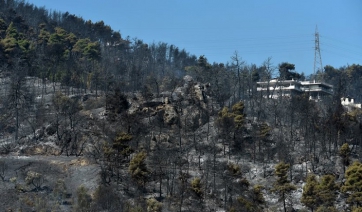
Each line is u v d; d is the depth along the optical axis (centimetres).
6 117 18938
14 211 13075
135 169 14312
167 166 15362
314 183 13562
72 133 17262
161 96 18962
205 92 19338
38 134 17612
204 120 18088
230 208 13262
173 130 17550
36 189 14225
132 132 16725
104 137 16788
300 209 13588
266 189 14625
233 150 16438
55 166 15512
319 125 16862
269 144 16712
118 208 13075
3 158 15975
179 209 13625
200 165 15638
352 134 16588
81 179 14850
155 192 14388
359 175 13425
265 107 19525
